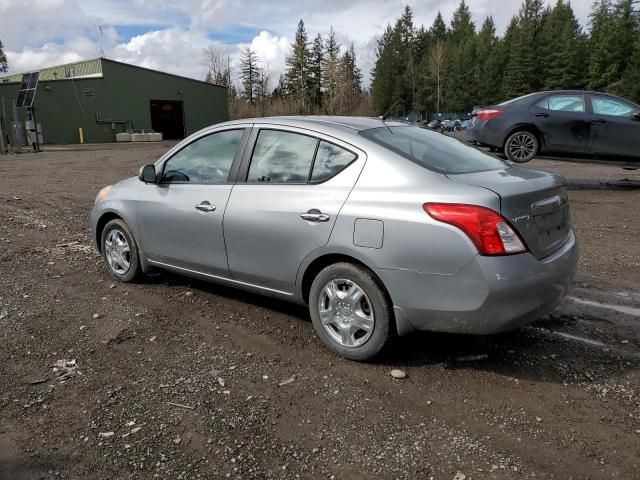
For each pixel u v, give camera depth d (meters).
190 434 2.88
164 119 46.31
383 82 82.81
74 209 9.91
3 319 4.48
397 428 2.94
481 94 76.00
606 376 3.48
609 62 61.81
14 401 3.22
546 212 3.44
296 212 3.77
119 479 2.54
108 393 3.30
